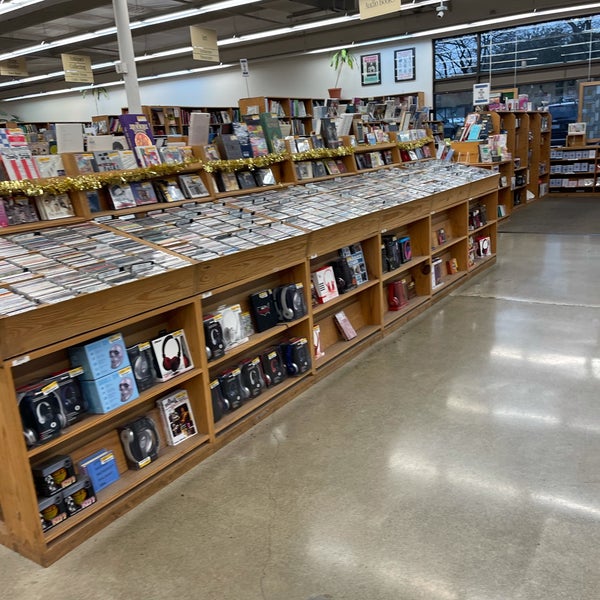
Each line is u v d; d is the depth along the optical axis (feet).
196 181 12.08
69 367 8.21
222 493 8.69
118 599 6.67
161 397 9.56
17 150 8.92
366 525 7.73
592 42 39.55
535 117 38.09
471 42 43.80
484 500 8.12
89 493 7.93
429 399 11.43
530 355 13.32
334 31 45.65
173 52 47.34
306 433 10.38
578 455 9.14
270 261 10.81
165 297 8.68
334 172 16.76
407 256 16.78
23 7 28.73
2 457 7.16
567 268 21.13
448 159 24.29
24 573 7.21
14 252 8.31
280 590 6.66
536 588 6.46
